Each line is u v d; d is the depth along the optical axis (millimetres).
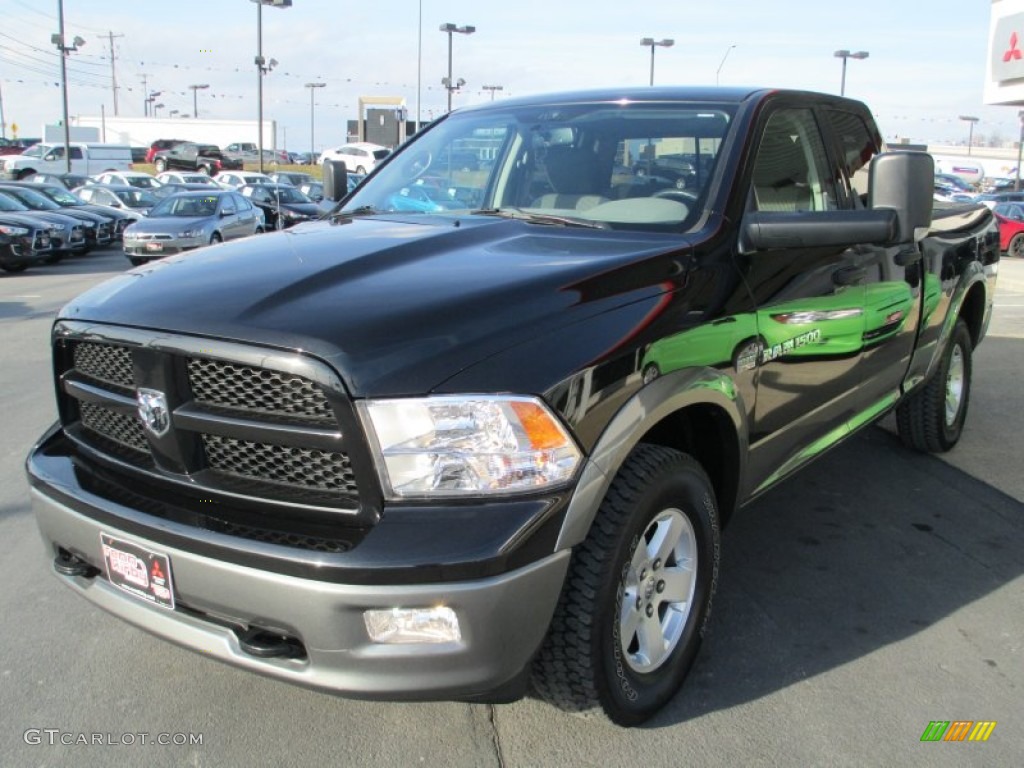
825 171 3904
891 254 4012
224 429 2279
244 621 2244
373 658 2135
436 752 2615
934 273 4570
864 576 3777
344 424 2135
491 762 2570
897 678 3016
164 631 2404
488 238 3000
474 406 2143
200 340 2277
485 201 3639
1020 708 2857
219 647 2301
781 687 2955
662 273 2725
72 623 3354
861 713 2818
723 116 3402
